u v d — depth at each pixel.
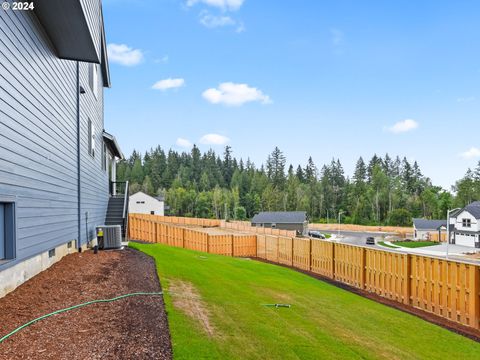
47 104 7.89
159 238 23.50
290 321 6.77
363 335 6.61
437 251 44.31
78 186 10.98
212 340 5.03
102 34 15.22
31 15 6.90
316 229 75.12
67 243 9.80
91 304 5.75
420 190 100.81
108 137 16.83
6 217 6.00
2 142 5.56
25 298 5.69
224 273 12.01
